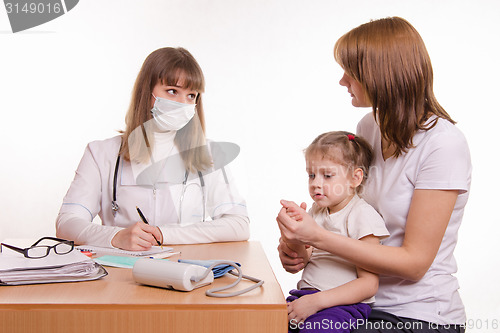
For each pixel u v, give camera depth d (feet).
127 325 3.10
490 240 11.03
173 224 5.66
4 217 11.32
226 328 3.14
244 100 11.32
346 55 4.31
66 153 11.39
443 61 11.10
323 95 11.34
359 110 11.33
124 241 4.79
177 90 5.57
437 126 4.11
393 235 4.33
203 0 11.28
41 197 11.39
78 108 11.34
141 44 11.31
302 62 11.32
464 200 4.18
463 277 11.05
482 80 11.04
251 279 3.78
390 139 4.20
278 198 11.37
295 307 4.03
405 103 4.12
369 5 11.21
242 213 5.71
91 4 11.25
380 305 4.24
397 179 4.23
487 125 11.04
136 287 3.51
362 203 4.49
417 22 11.10
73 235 5.19
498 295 10.98
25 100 11.27
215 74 11.28
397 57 4.10
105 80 11.34
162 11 11.28
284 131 11.34
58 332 3.07
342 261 4.44
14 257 3.76
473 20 11.03
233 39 11.29
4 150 11.27
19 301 3.12
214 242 5.41
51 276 3.54
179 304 3.13
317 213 4.81
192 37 11.29
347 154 4.52
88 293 3.32
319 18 11.27
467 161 4.07
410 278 4.00
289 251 4.64
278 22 11.29
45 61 11.27
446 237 4.22
